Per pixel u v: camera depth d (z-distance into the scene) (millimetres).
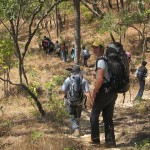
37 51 38438
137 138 8398
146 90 20516
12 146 7652
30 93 12078
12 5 11820
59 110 11812
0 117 12266
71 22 51500
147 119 11094
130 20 29891
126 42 39281
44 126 10383
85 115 12828
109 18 27188
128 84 7512
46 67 29578
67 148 7164
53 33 48531
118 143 8203
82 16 48750
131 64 30703
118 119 11688
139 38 39312
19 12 12812
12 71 24781
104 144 7793
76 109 9539
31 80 21578
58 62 33281
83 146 7750
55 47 37312
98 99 7602
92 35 42219
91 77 24422
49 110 12922
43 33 49312
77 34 15219
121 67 7355
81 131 9867
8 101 16234
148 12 31078
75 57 15234
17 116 12438
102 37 40938
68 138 8195
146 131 9016
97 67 7395
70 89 9359
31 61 33344
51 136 8602
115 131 9477
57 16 47500
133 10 36719
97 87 7367
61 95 15570
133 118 11570
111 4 51250
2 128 10109
